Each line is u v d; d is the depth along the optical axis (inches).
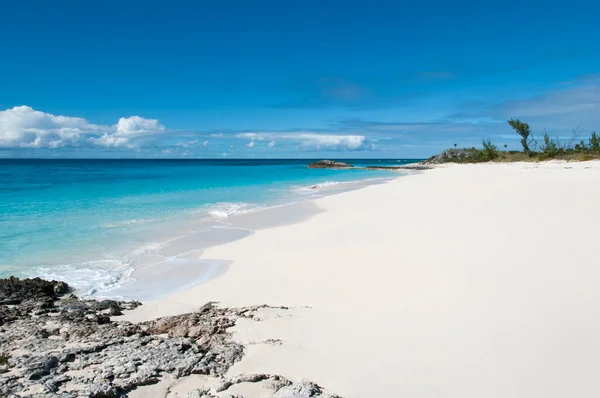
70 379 155.2
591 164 1760.6
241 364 176.6
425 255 334.0
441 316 216.7
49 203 778.2
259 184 1421.0
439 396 150.9
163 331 215.5
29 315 238.5
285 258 364.8
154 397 149.5
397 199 762.2
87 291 296.4
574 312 209.2
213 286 297.9
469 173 1606.8
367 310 233.9
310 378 164.6
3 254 390.3
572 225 400.5
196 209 714.2
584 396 147.3
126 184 1341.0
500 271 277.4
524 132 2810.0
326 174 2298.2
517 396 149.1
